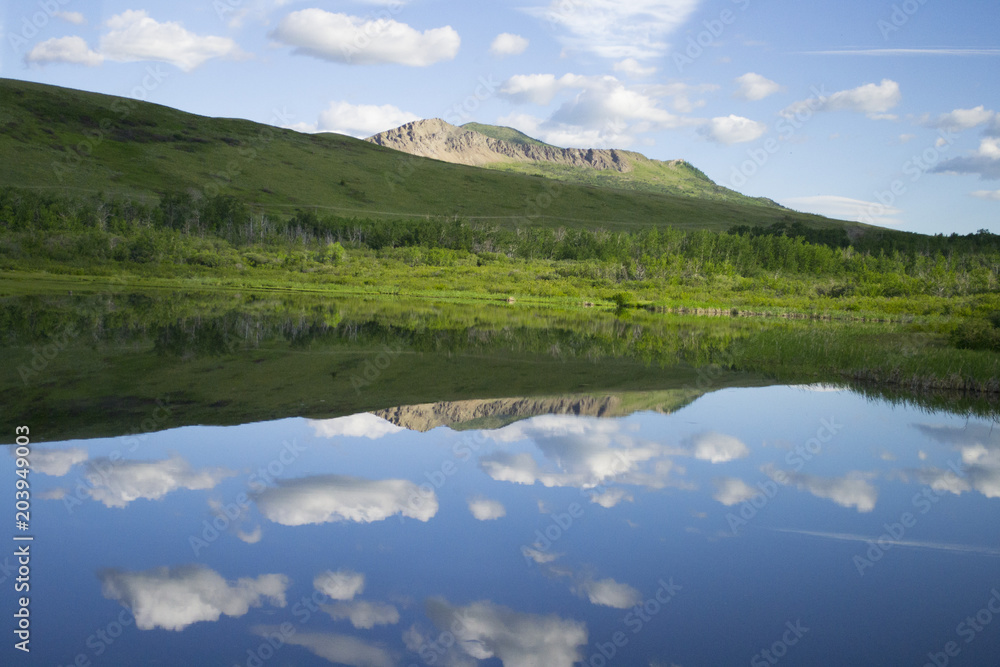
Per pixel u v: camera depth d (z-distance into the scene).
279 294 53.78
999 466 11.45
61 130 131.00
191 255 70.00
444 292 66.31
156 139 145.00
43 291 41.72
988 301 58.56
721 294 73.81
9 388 14.38
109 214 78.62
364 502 8.74
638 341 30.95
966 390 19.19
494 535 7.84
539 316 45.84
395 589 6.54
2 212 63.94
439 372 19.30
